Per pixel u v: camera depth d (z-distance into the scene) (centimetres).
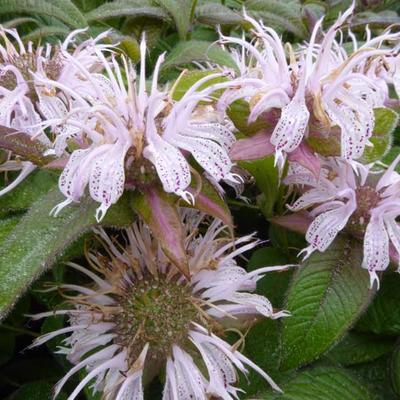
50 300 17
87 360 15
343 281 15
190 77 15
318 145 14
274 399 15
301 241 17
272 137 14
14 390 20
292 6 28
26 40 22
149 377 16
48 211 14
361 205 16
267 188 16
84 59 18
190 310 16
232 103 15
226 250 17
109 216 13
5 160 17
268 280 17
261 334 16
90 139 14
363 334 17
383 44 27
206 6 25
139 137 13
